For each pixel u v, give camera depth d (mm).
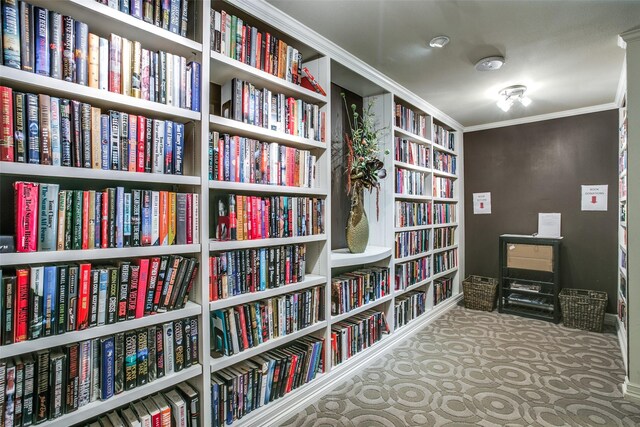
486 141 4195
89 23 1247
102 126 1205
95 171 1174
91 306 1186
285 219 1883
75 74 1147
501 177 4090
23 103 1044
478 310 3818
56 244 1116
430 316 3402
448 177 4047
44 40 1081
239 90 1651
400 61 2408
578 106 3479
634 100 2045
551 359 2545
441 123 3863
